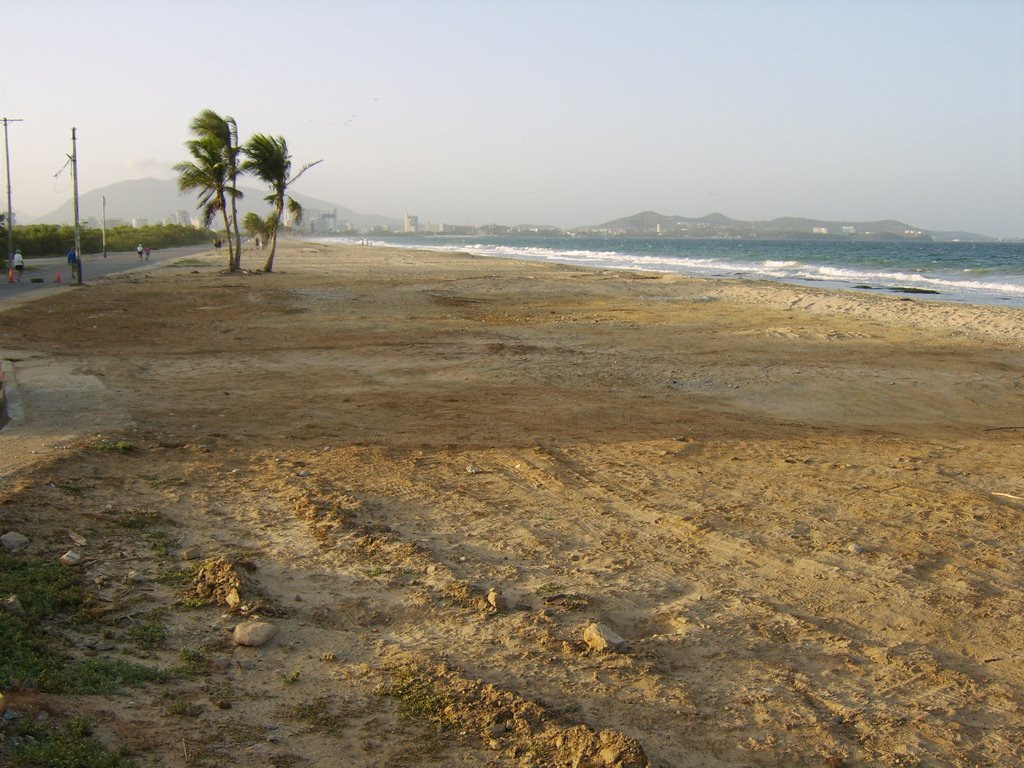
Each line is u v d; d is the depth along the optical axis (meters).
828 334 21.19
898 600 6.13
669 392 14.34
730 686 4.91
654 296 32.44
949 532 7.52
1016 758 4.29
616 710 4.60
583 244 182.50
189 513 7.62
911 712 4.68
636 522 7.71
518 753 4.16
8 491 7.61
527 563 6.73
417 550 6.81
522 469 9.32
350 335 20.89
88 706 4.36
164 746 4.07
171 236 103.25
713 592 6.22
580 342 19.98
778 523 7.71
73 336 19.88
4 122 41.91
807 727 4.50
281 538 7.10
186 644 5.23
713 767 4.13
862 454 10.34
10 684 4.45
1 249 52.97
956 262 76.25
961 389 14.80
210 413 11.88
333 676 4.92
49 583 5.86
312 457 9.63
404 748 4.19
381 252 82.25
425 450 10.07
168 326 22.23
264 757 4.05
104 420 10.88
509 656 5.18
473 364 16.69
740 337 20.91
